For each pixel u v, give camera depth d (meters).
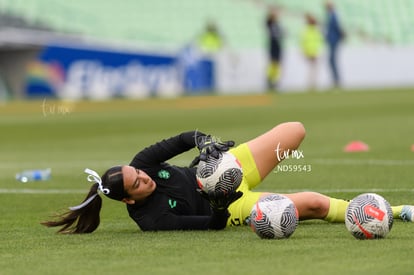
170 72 163.38
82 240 29.66
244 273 22.84
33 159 65.38
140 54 160.25
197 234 29.80
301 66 175.62
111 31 178.25
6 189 47.38
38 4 171.12
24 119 113.12
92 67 156.38
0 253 27.61
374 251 25.33
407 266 23.14
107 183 30.58
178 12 184.00
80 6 176.38
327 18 166.88
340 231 29.58
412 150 61.38
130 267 24.23
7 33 158.00
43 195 44.75
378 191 41.66
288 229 27.84
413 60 182.12
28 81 157.38
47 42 159.50
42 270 24.28
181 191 31.31
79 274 23.53
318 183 45.72
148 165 31.33
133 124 98.62
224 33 183.75
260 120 98.19
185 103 136.75
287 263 23.94
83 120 107.56
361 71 180.25
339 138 73.62
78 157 65.56
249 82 173.75
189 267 23.91
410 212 30.83
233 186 28.30
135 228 33.00
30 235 31.62
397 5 185.38
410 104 116.19
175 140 31.05
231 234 29.56
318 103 124.88
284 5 186.50
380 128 82.62
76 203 41.50
